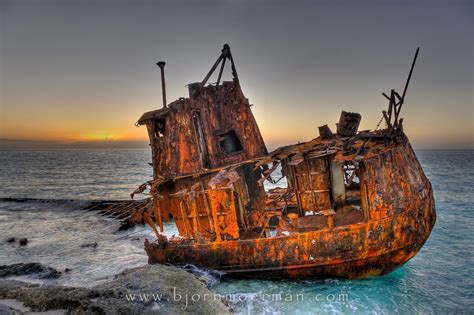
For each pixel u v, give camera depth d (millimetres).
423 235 10305
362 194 10234
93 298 8547
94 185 50344
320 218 11508
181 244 12258
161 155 13266
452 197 26328
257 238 11977
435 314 9055
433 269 11930
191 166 12477
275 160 11281
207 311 8383
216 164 12891
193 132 12758
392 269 10453
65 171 79000
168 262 12312
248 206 13000
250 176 13391
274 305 9578
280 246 10547
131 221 21766
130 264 14477
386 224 9867
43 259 15445
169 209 12938
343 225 10422
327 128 11445
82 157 174250
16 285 9914
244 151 13438
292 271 10594
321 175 11000
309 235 10297
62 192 42844
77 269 13891
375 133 11141
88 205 30094
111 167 94062
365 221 10070
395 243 9930
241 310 9328
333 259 10141
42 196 39438
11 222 24469
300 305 9531
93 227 22375
